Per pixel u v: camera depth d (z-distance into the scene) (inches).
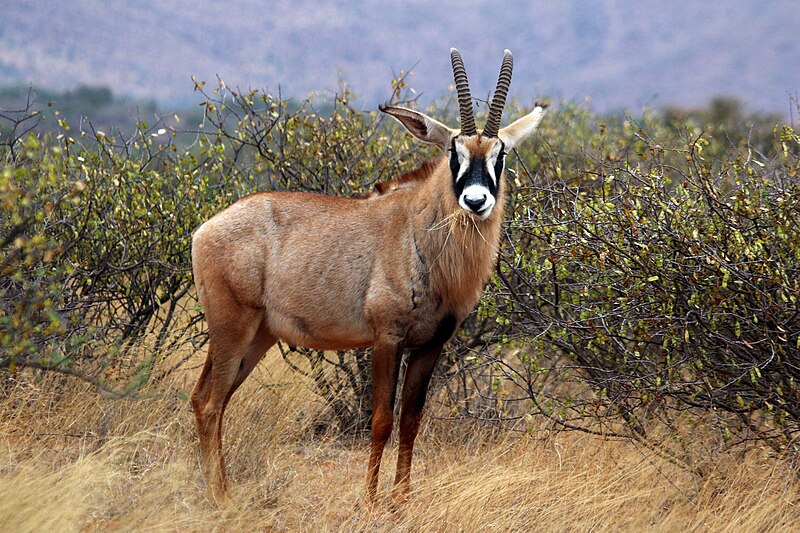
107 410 735.7
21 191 618.2
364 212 706.2
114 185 827.4
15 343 594.9
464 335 895.7
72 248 817.5
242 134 913.5
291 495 683.4
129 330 862.5
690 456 709.9
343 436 864.3
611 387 714.8
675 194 706.8
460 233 676.7
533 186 800.9
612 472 677.3
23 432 721.6
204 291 709.9
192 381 864.3
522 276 767.7
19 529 507.8
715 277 646.5
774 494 634.8
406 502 673.6
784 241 652.7
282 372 890.7
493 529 607.2
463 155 673.0
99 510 590.2
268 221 709.3
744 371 659.4
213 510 634.2
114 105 5036.9
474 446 786.2
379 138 935.0
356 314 697.0
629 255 684.7
